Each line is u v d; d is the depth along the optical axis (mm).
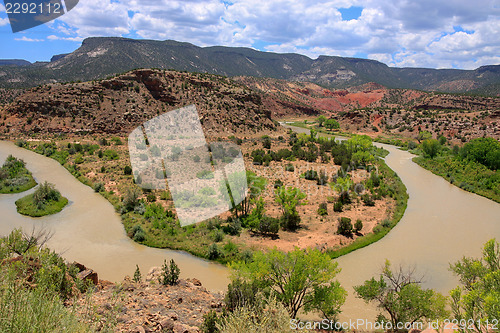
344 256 27969
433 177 58219
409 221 36594
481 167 60406
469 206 42219
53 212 35250
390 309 17172
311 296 17172
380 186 47000
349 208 39125
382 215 37500
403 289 16859
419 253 28594
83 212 35719
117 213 35625
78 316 5324
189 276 23516
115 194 41125
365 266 26109
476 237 32156
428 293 16344
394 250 29219
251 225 31234
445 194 47750
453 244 30484
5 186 43219
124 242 28828
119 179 47062
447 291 22016
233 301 11492
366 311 19547
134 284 13695
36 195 36812
